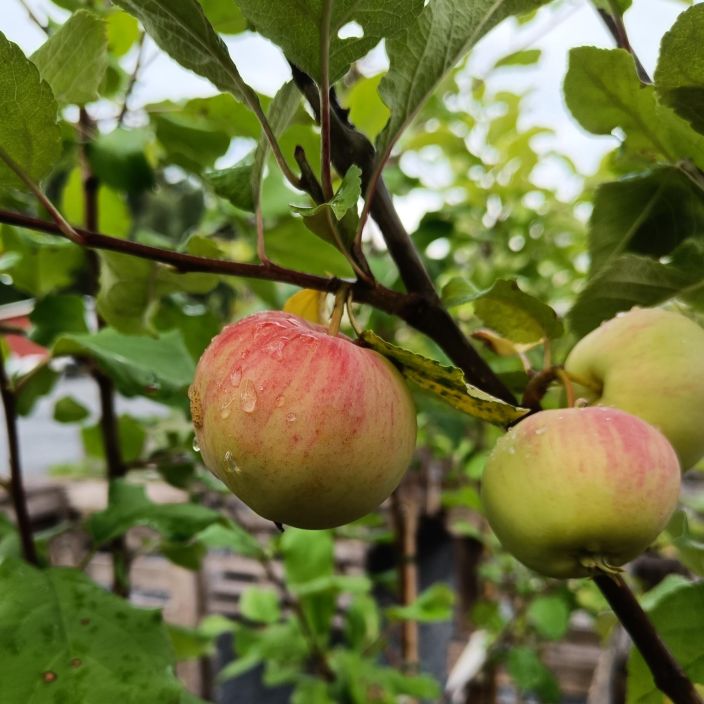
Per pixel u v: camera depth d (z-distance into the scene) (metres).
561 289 0.74
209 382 0.18
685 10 0.18
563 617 0.64
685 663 0.23
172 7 0.19
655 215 0.27
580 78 0.25
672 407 0.21
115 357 0.31
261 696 0.92
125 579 0.42
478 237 0.67
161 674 0.22
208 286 0.29
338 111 0.22
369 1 0.18
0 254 0.41
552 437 0.19
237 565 0.86
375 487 0.18
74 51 0.25
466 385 0.18
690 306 0.25
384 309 0.21
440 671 0.94
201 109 0.37
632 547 0.18
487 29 0.21
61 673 0.22
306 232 0.38
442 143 0.60
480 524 0.84
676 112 0.21
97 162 0.35
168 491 0.69
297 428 0.17
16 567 0.25
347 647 0.62
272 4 0.18
